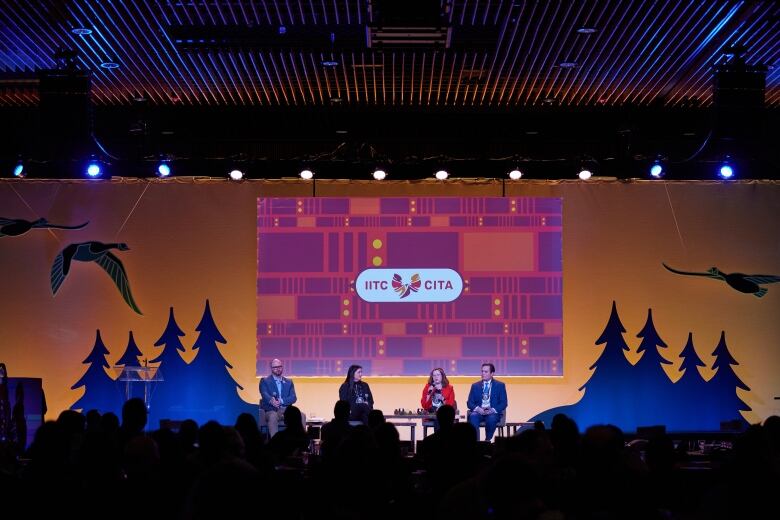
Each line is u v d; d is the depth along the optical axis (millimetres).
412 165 12930
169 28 10766
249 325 13430
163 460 5168
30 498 4711
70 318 13367
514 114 14469
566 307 13453
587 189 13594
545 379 13359
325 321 13445
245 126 14648
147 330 13383
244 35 10766
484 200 13562
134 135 14133
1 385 11539
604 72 12578
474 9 10242
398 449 5586
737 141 12031
